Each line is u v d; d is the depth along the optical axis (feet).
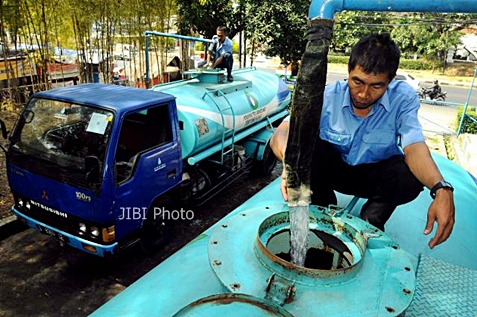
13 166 14.58
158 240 16.56
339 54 78.89
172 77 37.40
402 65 81.35
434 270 4.56
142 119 16.11
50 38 28.76
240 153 22.36
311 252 4.97
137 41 33.99
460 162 30.14
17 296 13.97
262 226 4.52
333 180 5.75
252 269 4.05
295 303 3.63
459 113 38.99
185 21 38.29
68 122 13.91
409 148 4.50
